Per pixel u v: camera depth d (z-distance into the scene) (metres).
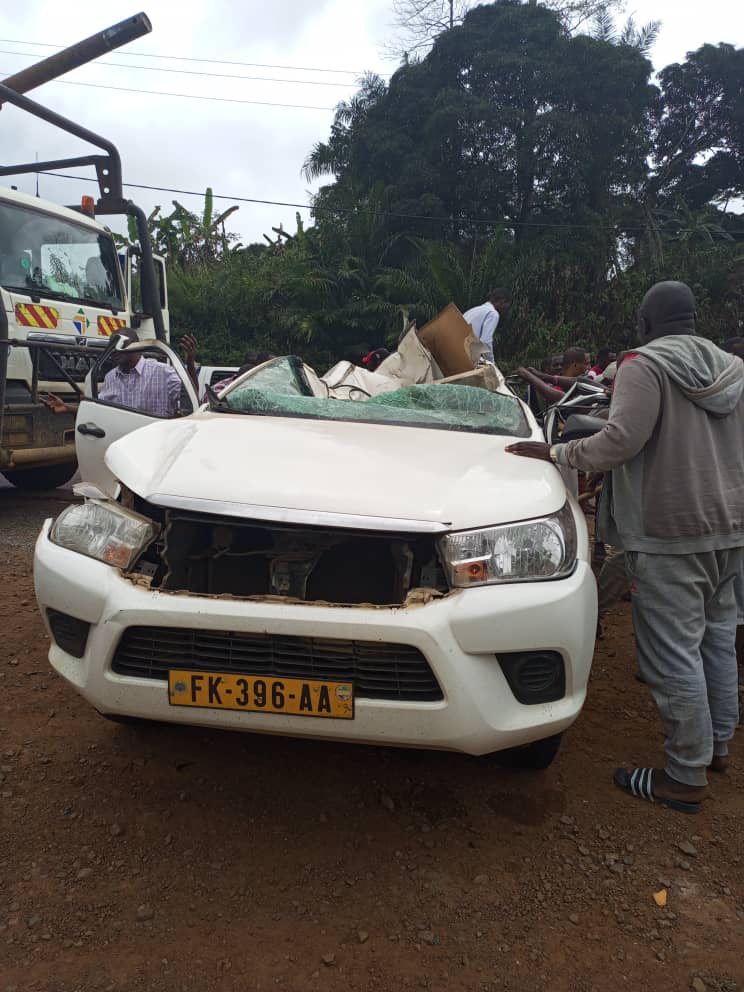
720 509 2.37
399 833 2.29
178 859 2.13
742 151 24.03
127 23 7.63
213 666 2.07
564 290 18.52
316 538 2.41
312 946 1.85
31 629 3.66
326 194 20.70
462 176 19.62
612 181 20.16
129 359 4.69
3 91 6.02
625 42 19.59
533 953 1.86
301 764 2.62
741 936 1.94
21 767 2.52
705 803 2.53
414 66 20.22
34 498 7.05
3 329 5.37
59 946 1.82
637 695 3.30
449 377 3.83
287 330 18.91
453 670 1.98
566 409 3.38
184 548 2.48
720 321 19.50
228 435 2.66
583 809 2.45
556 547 2.18
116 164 7.25
